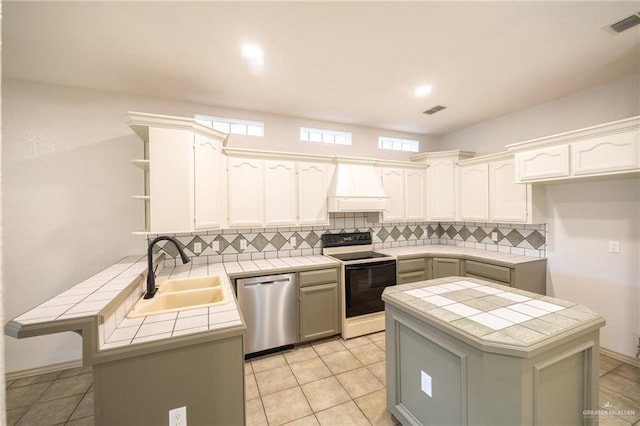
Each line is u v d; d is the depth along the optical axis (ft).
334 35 6.54
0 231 1.47
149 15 5.84
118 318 5.07
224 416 4.86
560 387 4.59
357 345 9.91
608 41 6.86
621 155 7.14
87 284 5.81
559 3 5.68
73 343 8.72
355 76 8.38
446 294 6.28
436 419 5.31
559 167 8.33
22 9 5.60
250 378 8.11
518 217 10.32
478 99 10.11
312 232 11.98
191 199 8.15
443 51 7.20
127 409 4.40
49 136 8.54
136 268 7.45
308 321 9.83
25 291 8.30
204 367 4.75
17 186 8.24
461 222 13.88
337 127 12.55
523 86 9.12
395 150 13.92
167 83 8.66
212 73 8.11
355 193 11.10
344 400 7.21
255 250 11.01
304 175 10.91
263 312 9.16
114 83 8.62
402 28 6.33
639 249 8.25
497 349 4.23
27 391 7.73
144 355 4.44
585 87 9.22
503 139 11.80
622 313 8.55
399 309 5.98
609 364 8.42
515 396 4.21
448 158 12.82
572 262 9.67
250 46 6.90
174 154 7.94
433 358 5.35
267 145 11.26
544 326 4.66
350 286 10.31
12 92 8.20
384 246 13.56
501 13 5.93
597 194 9.04
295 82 8.70
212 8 5.68
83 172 8.87
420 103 10.43
